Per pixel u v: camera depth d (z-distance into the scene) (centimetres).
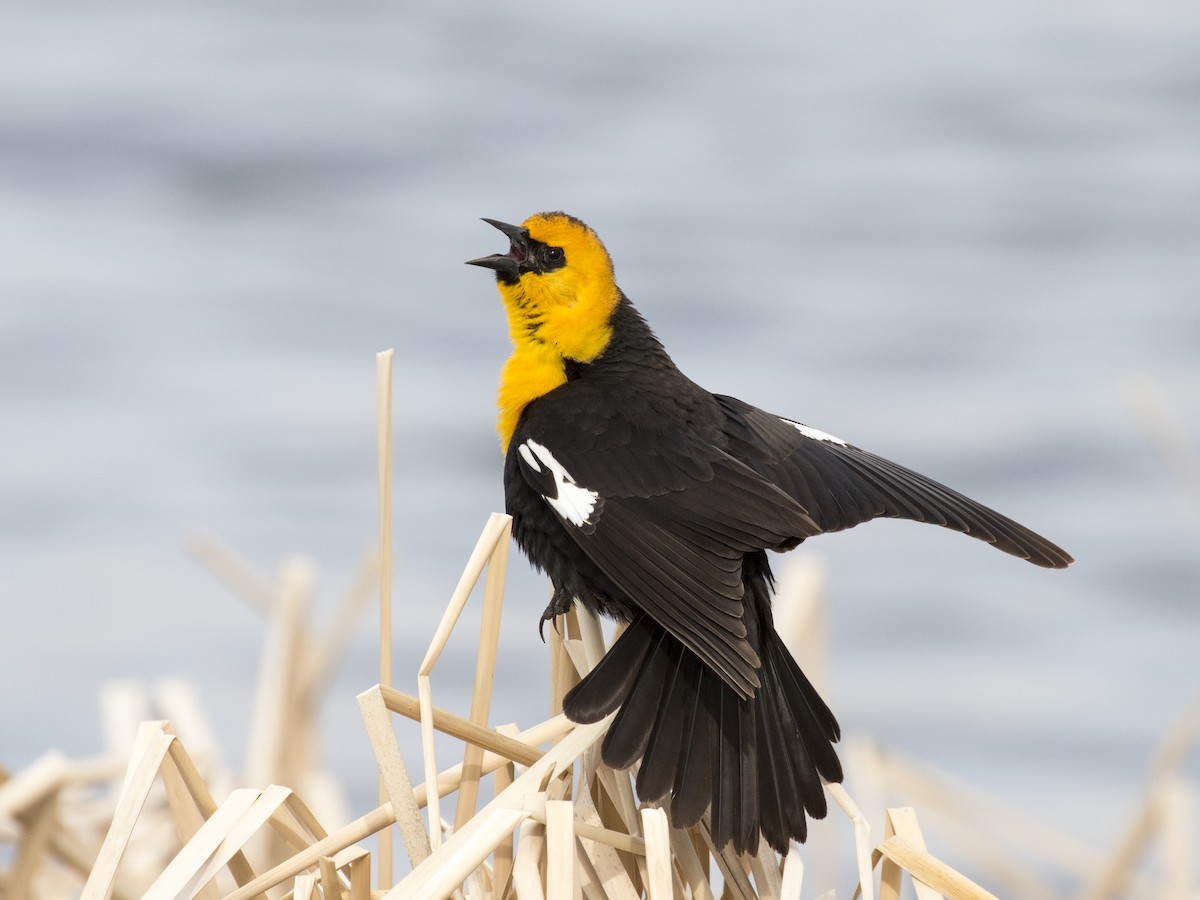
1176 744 1050
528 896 772
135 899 977
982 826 1152
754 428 1059
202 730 1164
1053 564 1020
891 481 1047
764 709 895
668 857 762
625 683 884
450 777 879
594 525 956
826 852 1326
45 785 923
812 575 1231
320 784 1192
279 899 897
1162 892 1005
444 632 845
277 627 1226
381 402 910
